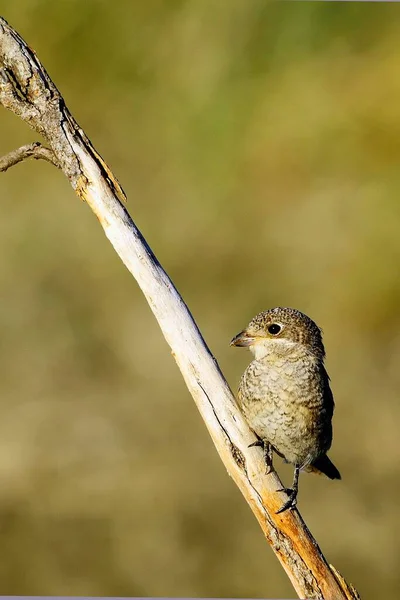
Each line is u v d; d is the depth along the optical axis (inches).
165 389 546.9
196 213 605.9
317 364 287.3
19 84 255.3
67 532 480.4
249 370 286.7
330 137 620.7
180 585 461.7
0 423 529.0
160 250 594.2
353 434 533.3
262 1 631.8
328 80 631.2
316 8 629.6
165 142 621.6
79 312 575.5
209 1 630.5
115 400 543.5
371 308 581.0
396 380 560.1
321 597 243.6
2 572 469.1
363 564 466.9
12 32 256.8
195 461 511.5
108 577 466.9
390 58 629.0
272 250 597.6
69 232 593.0
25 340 565.6
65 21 625.9
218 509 485.7
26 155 256.5
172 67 631.2
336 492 493.4
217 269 593.0
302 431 281.9
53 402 543.5
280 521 245.9
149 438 522.9
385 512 488.1
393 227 596.7
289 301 586.9
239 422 246.8
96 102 626.8
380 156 614.5
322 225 602.9
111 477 501.7
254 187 614.5
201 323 574.2
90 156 253.3
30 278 582.6
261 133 621.9
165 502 490.9
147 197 609.0
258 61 633.0
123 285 583.5
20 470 503.2
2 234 587.8
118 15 629.6
